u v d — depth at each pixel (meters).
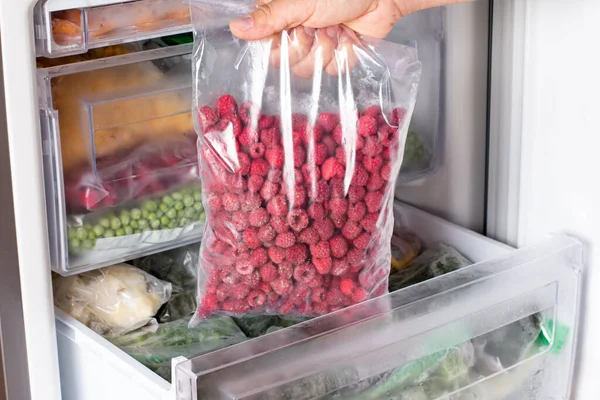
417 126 1.14
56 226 0.89
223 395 0.77
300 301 0.92
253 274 0.88
